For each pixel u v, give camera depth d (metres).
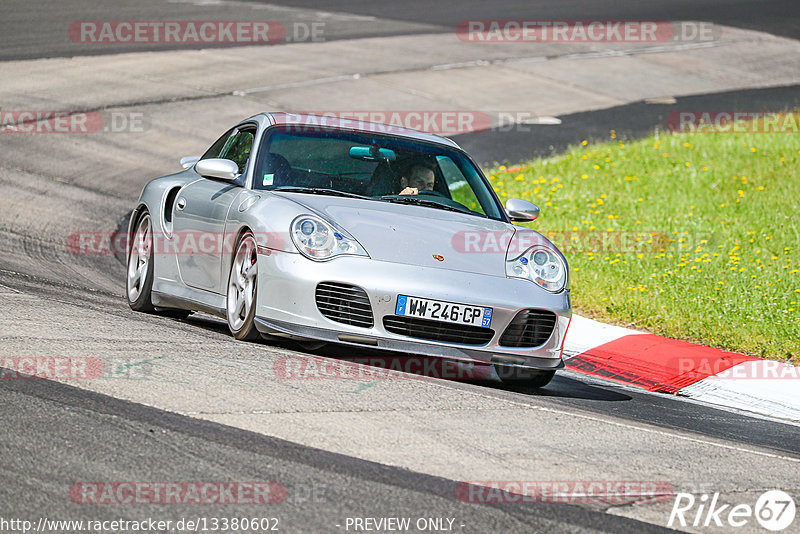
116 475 13.95
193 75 75.00
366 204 23.97
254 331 22.70
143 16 96.50
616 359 29.00
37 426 15.55
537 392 23.28
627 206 49.34
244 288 23.12
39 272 31.42
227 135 28.36
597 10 117.75
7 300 24.88
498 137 65.69
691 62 94.94
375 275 21.42
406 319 21.55
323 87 75.06
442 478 15.13
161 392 17.92
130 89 69.06
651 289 35.88
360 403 18.67
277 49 86.94
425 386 20.88
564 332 22.92
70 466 14.12
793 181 53.81
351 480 14.58
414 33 98.75
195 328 25.03
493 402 20.36
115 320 24.23
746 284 35.91
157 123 61.69
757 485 16.83
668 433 19.92
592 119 72.38
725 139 64.31
